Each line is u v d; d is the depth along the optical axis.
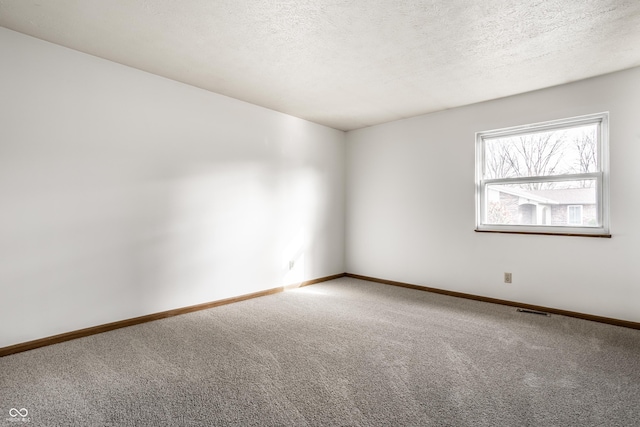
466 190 3.91
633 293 2.89
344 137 5.16
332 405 1.72
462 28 2.27
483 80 3.18
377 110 4.12
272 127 4.12
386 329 2.83
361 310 3.39
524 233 3.47
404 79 3.17
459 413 1.65
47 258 2.48
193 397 1.79
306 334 2.71
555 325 2.94
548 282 3.34
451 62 2.80
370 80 3.20
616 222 2.97
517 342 2.55
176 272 3.23
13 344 2.33
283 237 4.26
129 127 2.92
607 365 2.17
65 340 2.55
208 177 3.48
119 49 2.62
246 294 3.82
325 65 2.88
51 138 2.50
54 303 2.52
